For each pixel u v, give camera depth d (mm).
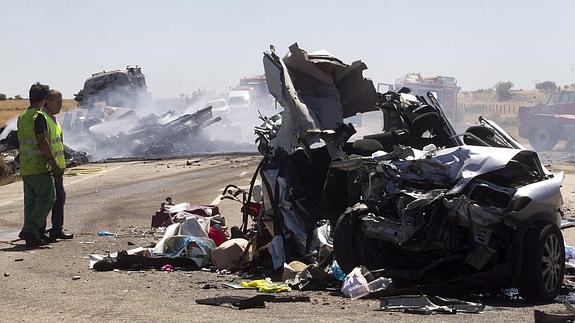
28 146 20844
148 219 26625
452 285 14391
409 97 18125
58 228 22047
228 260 17031
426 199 13820
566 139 63906
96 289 14594
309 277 14836
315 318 11438
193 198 31656
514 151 14734
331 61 17719
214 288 14734
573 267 16359
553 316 10984
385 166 14664
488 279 13688
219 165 48312
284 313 11898
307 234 16281
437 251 14148
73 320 11336
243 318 11398
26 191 21047
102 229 24500
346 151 17031
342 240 14578
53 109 21656
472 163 14281
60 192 22031
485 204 14070
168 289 14578
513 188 14133
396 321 11219
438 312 12094
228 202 29812
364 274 14016
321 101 17516
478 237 13664
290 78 17094
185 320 11242
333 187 16312
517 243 13695
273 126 18031
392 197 14500
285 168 16938
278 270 16109
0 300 13438
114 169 49719
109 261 17219
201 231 18453
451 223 13875
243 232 18781
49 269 17312
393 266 14812
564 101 65875
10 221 27031
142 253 17781
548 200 14203
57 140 21562
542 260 13719
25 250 20234
